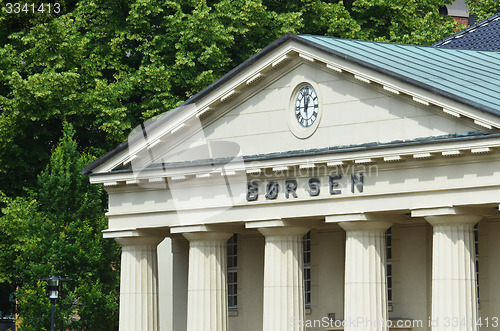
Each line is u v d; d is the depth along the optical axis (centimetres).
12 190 9900
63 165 9281
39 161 9950
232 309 7906
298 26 10206
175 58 10069
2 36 10056
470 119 6253
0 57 9712
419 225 7138
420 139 6406
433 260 6450
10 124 9544
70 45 9744
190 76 9875
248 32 10188
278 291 7019
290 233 7000
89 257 9144
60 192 9212
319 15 10544
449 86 6475
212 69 9931
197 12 9894
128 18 9975
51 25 9775
